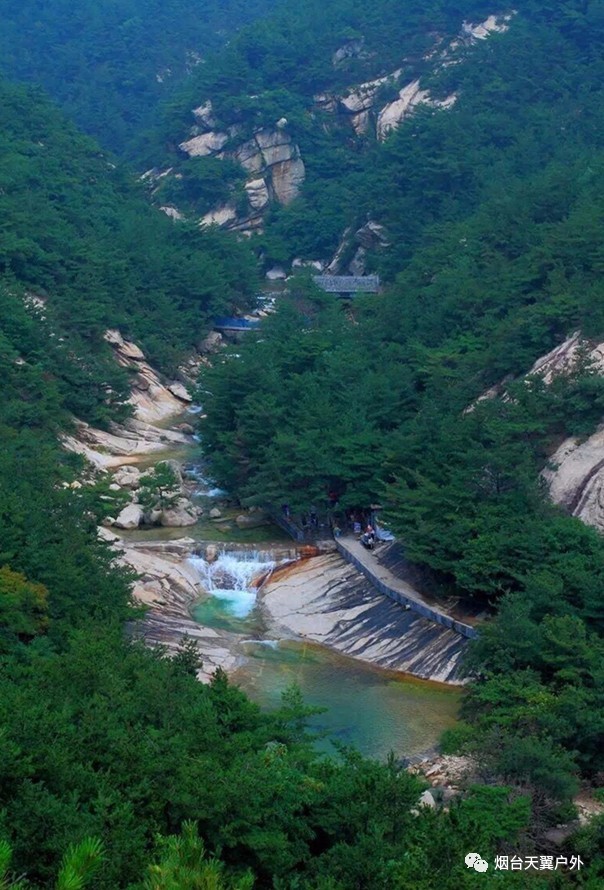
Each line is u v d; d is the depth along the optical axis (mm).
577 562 55750
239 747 34469
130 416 100188
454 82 164125
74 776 29500
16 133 136625
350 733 50406
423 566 64688
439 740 49406
